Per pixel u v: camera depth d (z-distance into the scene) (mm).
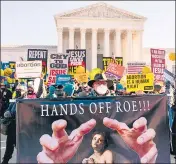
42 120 5363
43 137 5352
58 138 5379
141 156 5523
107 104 5500
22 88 12836
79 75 13078
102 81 7090
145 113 5598
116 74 13445
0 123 8148
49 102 5383
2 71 16812
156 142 5590
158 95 5648
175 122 8141
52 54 12492
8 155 8125
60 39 70562
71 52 13641
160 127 5629
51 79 12430
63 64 12562
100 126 5477
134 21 72188
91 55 73875
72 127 5418
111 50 76812
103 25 71625
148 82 8344
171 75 9305
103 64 16359
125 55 75000
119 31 71750
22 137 5312
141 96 5598
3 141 12078
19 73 9422
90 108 5457
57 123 5383
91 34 76000
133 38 73562
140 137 5539
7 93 12641
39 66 9422
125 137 5512
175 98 8477
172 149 8203
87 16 71375
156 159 5566
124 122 5527
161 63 11773
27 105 5344
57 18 70250
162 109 5648
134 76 8320
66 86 7359
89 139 5434
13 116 8008
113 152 5465
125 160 5465
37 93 8461
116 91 10562
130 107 5562
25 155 5301
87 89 11164
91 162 5406
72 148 5398
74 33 74250
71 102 5422
